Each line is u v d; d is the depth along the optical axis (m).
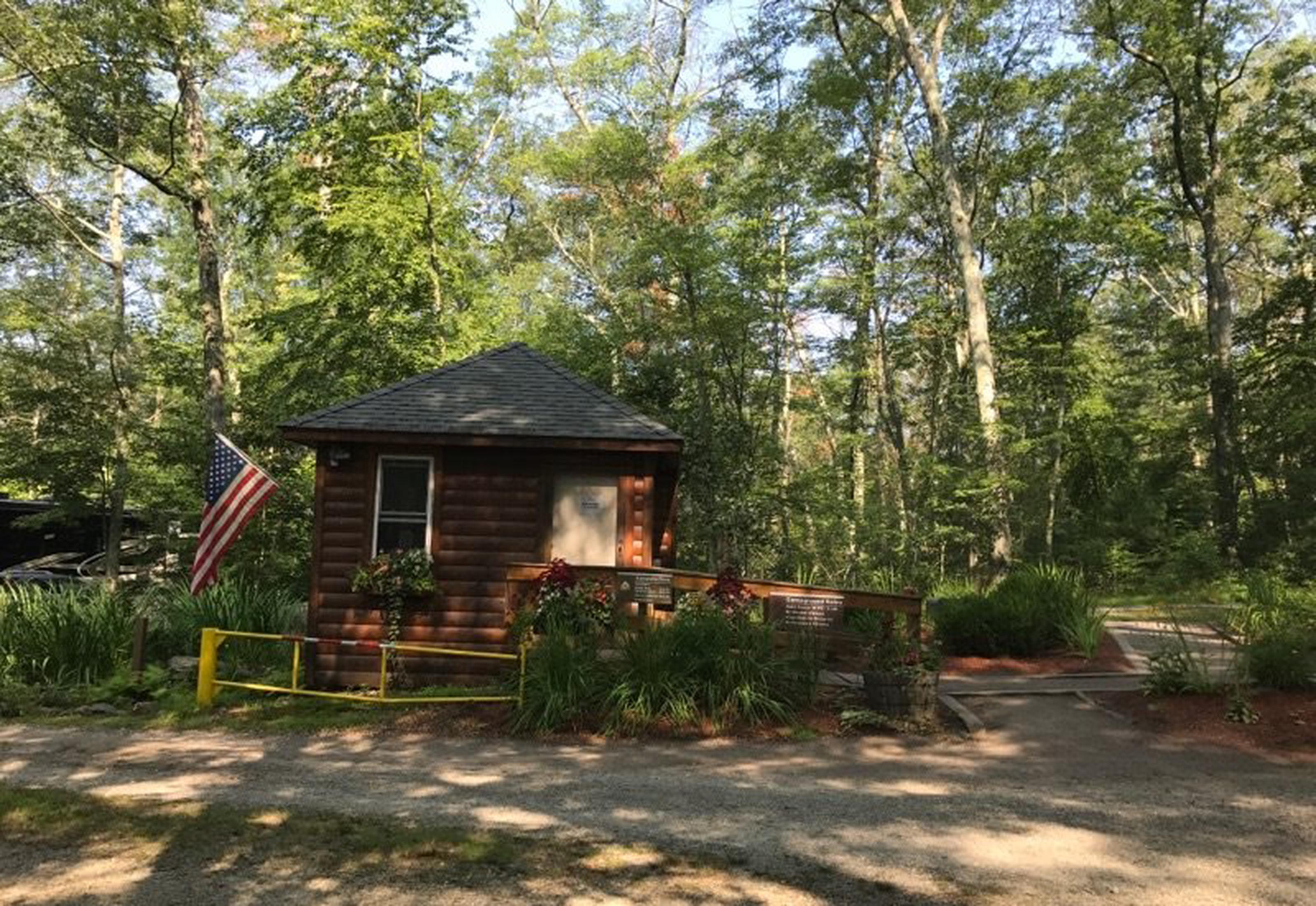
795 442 31.50
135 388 20.12
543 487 10.64
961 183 24.44
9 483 21.53
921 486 22.78
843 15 23.91
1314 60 22.62
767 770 7.14
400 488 10.68
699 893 4.55
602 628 9.44
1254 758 7.38
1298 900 4.55
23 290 27.47
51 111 20.02
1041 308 23.80
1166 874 4.90
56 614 10.82
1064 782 6.81
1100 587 21.77
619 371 22.00
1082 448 24.33
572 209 28.77
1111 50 23.02
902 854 5.18
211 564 10.40
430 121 18.56
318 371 18.91
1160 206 24.84
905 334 26.08
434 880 4.66
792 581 19.94
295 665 9.65
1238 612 11.71
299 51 17.94
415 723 8.72
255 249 20.81
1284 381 22.38
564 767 7.21
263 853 5.04
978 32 22.22
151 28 16.44
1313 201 24.08
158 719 8.95
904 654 8.92
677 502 17.08
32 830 5.39
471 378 11.59
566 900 4.43
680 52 29.95
